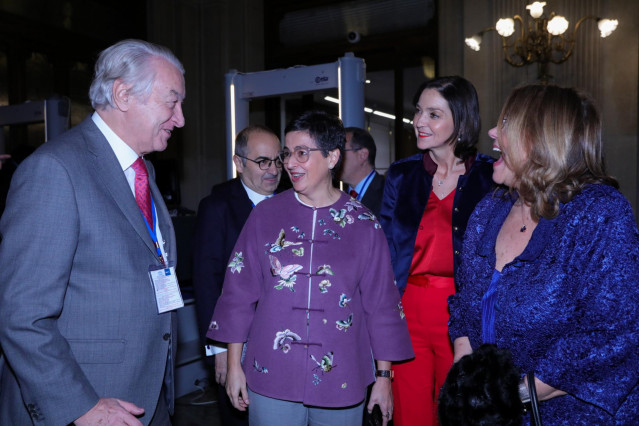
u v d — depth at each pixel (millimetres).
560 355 1097
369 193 2715
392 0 6746
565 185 1160
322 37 7281
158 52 1414
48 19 6395
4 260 1188
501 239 1327
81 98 6871
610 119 5301
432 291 1966
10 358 1170
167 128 1443
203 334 1983
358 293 1613
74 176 1263
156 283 1397
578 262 1117
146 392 1380
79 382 1204
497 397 1078
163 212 1568
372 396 1650
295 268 1550
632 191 5250
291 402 1542
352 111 3348
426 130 1938
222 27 7352
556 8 5477
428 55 6559
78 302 1282
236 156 2143
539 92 1219
